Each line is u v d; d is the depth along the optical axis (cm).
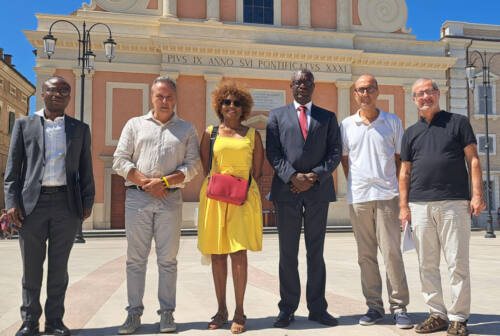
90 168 373
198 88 1962
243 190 364
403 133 410
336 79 2064
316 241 389
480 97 2222
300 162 391
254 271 700
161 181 359
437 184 359
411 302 461
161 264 367
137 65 1914
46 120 357
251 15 2098
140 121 383
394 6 2211
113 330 359
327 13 2162
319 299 383
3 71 2498
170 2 1966
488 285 566
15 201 338
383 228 384
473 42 2217
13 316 406
